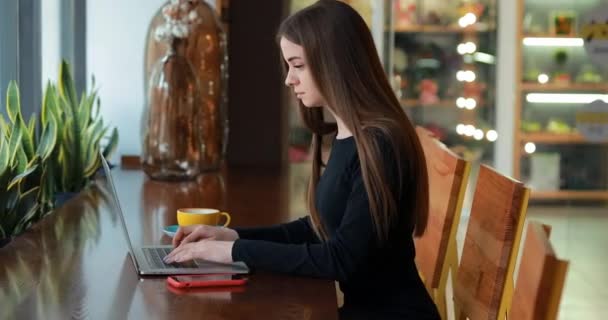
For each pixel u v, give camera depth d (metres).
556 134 7.74
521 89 7.80
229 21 4.71
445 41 7.98
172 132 3.50
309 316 1.75
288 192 3.37
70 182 3.39
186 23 3.80
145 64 3.84
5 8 3.23
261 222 2.76
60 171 3.32
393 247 2.11
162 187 3.38
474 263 2.13
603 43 6.19
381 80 2.13
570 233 6.86
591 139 7.02
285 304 1.83
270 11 4.79
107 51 4.09
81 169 3.43
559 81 7.79
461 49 7.96
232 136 4.77
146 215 2.79
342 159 2.13
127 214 2.80
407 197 2.10
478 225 2.15
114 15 4.09
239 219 2.80
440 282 2.53
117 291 1.88
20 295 1.83
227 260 2.05
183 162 3.53
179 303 1.81
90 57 4.09
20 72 3.41
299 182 3.65
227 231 2.25
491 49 7.91
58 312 1.72
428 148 3.04
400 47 7.93
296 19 2.15
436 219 2.65
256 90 4.77
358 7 7.62
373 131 2.06
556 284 1.50
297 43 2.14
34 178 2.81
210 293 1.89
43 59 3.78
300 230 2.36
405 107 8.00
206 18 3.86
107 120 4.11
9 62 3.26
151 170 3.53
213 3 4.29
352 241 2.02
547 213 7.55
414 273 2.15
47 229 2.52
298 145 7.37
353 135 2.08
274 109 4.78
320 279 2.03
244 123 4.77
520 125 7.82
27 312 1.72
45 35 3.81
